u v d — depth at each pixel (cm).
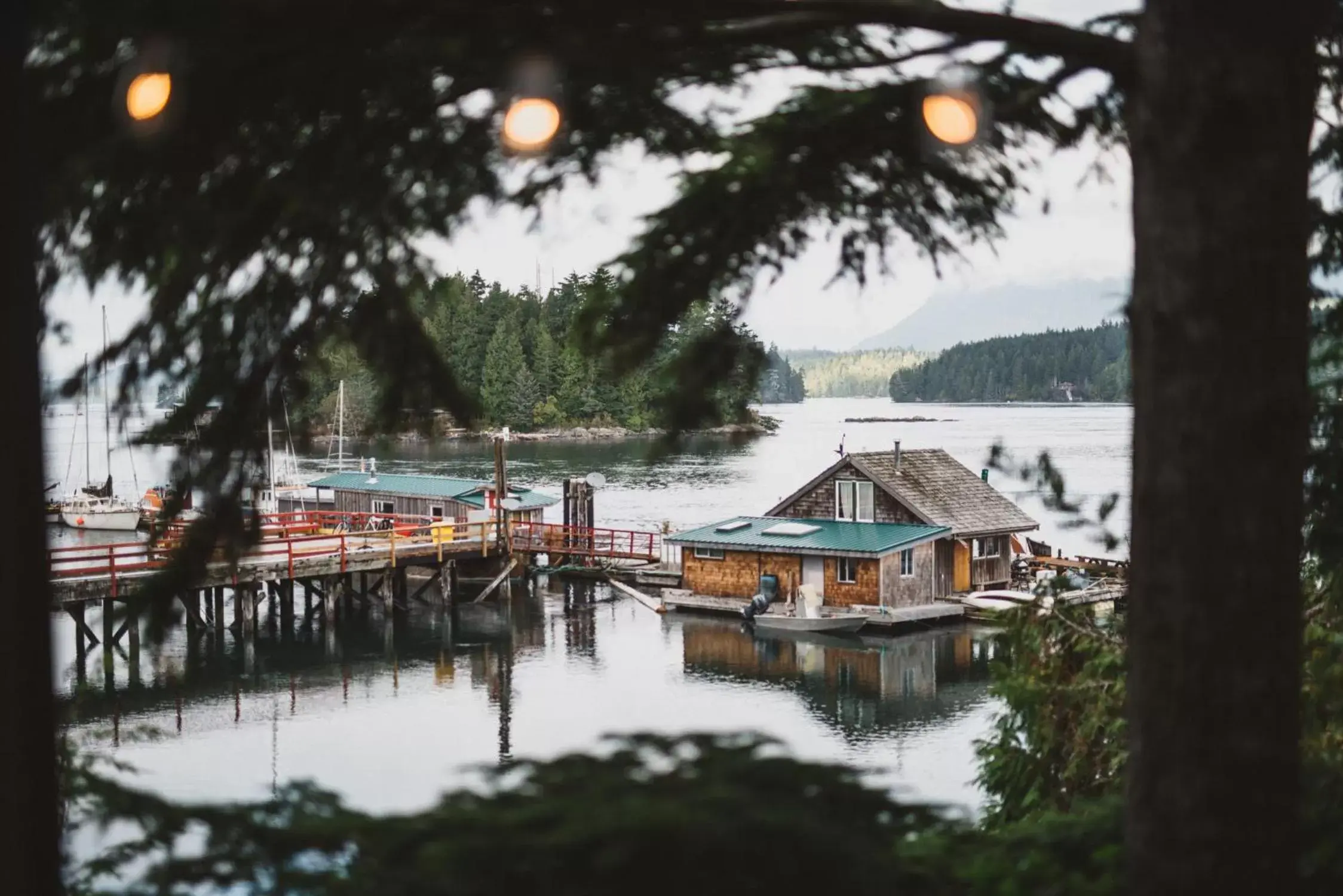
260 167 345
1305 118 302
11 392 283
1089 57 316
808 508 3550
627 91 368
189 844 293
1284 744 306
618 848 267
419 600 3647
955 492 3497
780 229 394
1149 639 313
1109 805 406
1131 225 319
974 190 386
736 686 2569
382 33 319
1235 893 306
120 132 313
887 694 2483
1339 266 452
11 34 278
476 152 362
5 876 283
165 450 390
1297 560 305
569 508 4300
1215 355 300
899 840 300
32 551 287
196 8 290
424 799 1695
